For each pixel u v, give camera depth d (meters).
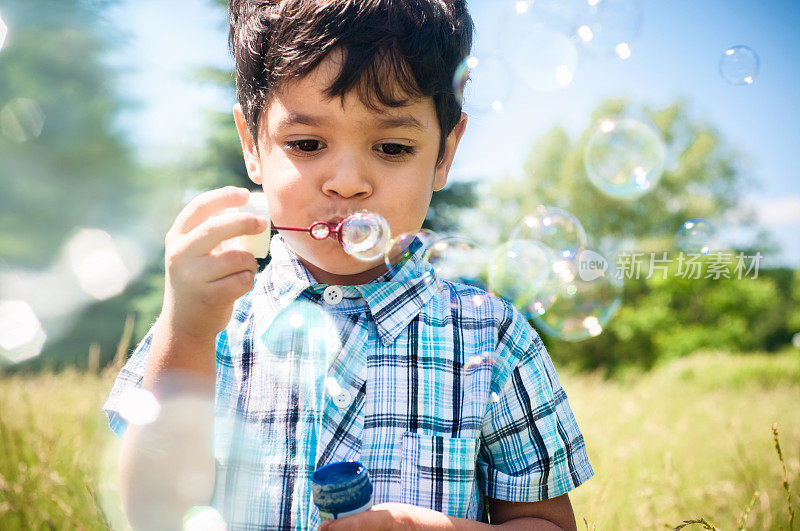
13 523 1.65
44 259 13.92
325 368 1.09
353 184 1.01
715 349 15.82
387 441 1.05
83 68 15.70
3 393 2.96
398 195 1.05
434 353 1.11
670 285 16.92
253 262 0.96
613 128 2.07
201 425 0.99
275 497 1.04
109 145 15.59
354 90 1.00
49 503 1.70
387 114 1.03
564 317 1.51
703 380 9.66
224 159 10.92
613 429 3.30
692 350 15.86
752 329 16.72
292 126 1.04
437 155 1.13
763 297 16.81
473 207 11.74
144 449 0.99
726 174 23.09
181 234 0.99
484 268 1.33
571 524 1.14
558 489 1.12
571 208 22.53
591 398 4.77
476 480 1.15
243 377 1.12
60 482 1.66
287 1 1.07
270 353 1.12
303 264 1.18
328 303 1.15
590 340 16.77
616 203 22.31
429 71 1.06
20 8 15.27
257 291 1.21
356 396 1.08
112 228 14.35
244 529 1.03
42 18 15.34
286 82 1.04
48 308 11.91
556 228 1.50
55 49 15.45
